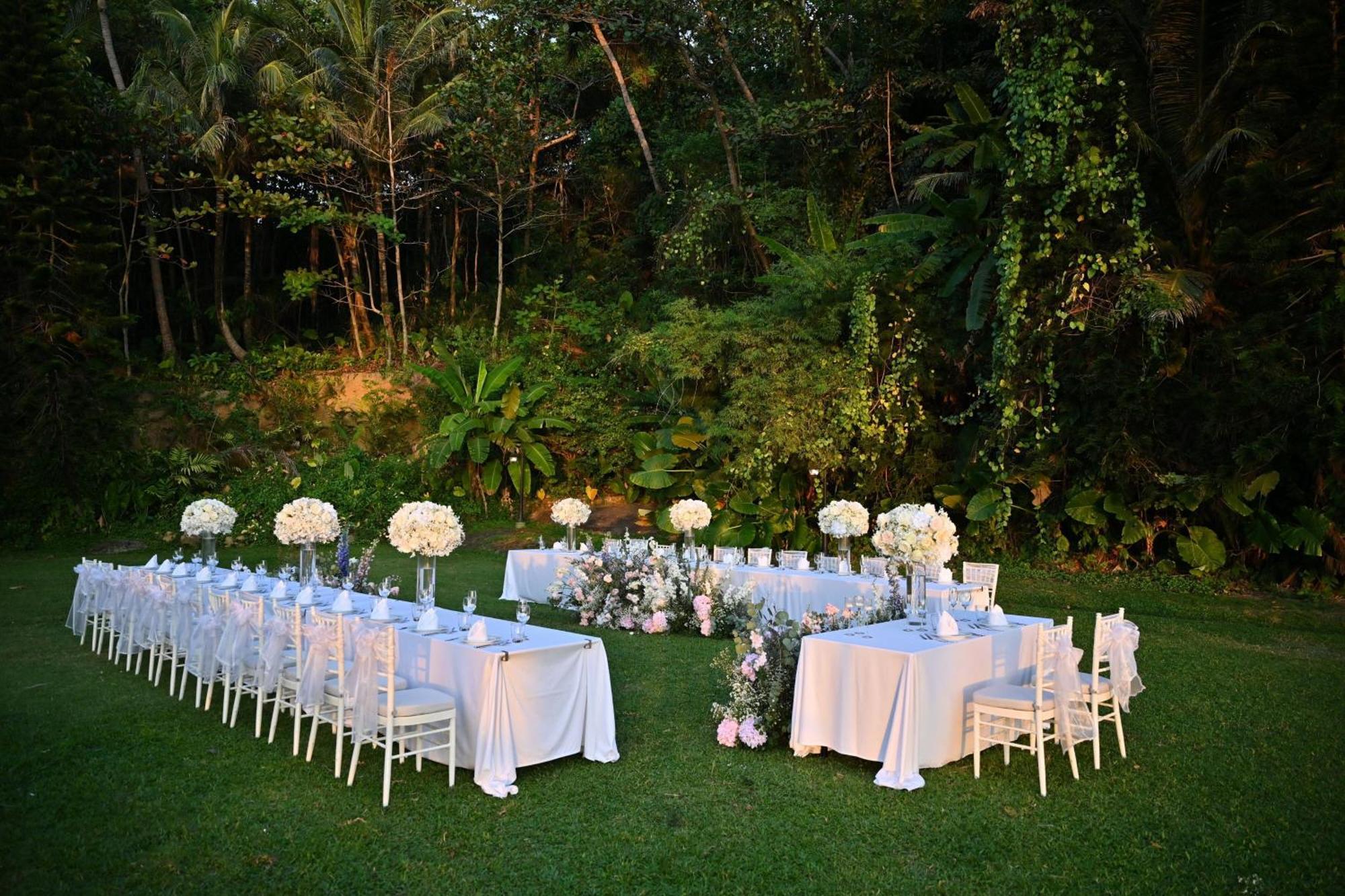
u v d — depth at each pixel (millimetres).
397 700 4770
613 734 5293
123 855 3955
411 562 13828
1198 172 10500
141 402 16828
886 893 3703
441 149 19203
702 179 17719
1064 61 10906
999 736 5379
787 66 17062
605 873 3834
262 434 17188
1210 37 10891
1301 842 4195
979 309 12055
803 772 5039
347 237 19328
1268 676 7191
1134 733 5812
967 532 12695
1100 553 11820
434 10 18953
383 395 18031
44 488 14977
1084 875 3861
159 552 14492
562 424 16375
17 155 15367
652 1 16438
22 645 8273
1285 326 10203
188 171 18672
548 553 10711
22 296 15266
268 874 3803
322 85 18000
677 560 9531
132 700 6445
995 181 12539
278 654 5309
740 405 12891
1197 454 10938
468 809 4484
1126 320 10992
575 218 21969
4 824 4262
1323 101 9953
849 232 14695
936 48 15641
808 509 13734
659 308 18125
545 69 18875
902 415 12641
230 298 21375
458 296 21953
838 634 5488
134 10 19375
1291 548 10453
